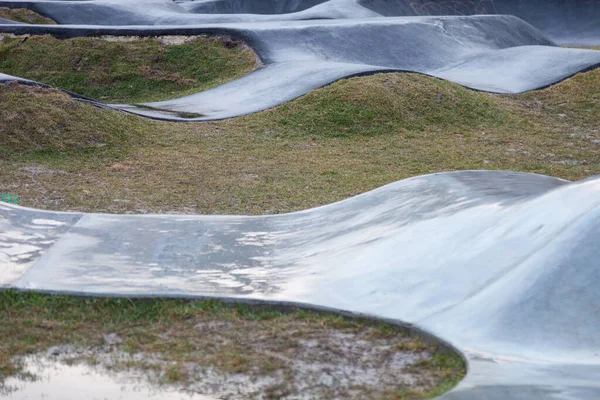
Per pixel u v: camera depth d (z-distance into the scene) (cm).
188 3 5131
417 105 2091
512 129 2052
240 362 580
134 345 616
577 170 1612
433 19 3312
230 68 2641
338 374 559
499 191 894
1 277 744
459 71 2769
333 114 1991
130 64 2759
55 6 3791
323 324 654
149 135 1798
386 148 1792
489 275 677
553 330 583
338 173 1548
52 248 829
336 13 3953
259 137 1855
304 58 2653
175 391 532
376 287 704
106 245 849
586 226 660
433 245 757
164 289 720
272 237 901
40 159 1567
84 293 710
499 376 516
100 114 1808
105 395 526
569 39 4747
